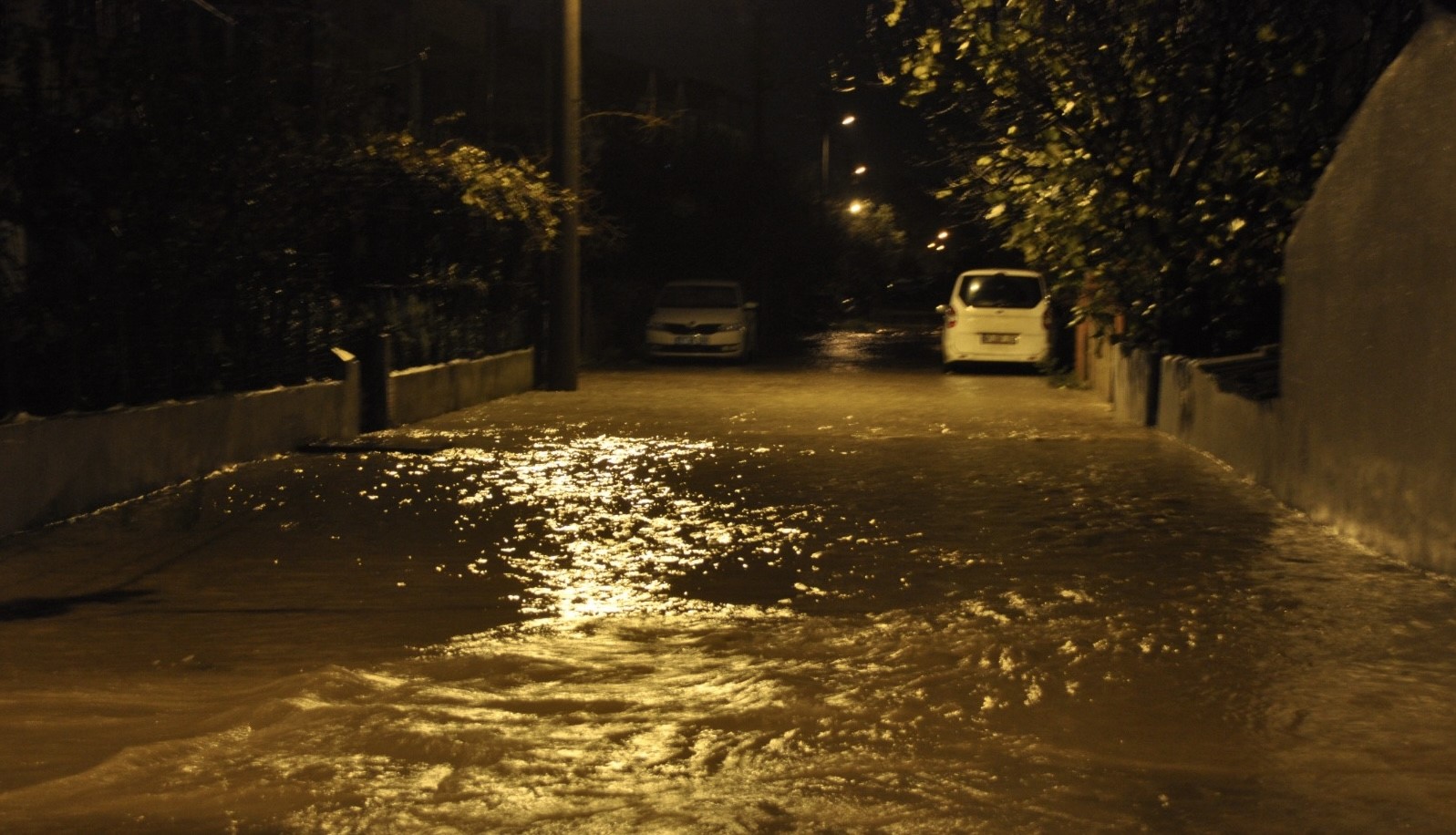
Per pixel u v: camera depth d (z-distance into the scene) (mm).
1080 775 5121
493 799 4832
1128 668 6547
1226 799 4887
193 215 13297
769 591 8234
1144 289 17156
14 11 12812
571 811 4727
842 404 20281
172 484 12188
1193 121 17281
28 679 6375
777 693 6105
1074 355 26234
